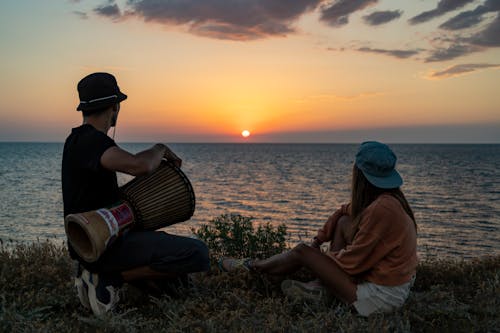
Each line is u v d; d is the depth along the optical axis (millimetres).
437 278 4516
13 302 3289
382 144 3420
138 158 3100
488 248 20266
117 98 3252
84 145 3078
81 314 3455
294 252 3539
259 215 31406
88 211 3148
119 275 3414
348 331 2871
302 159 149500
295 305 3564
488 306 3443
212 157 167375
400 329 3018
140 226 3549
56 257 4672
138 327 3143
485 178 69750
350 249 3322
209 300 3582
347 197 44656
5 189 49094
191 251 3447
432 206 37312
